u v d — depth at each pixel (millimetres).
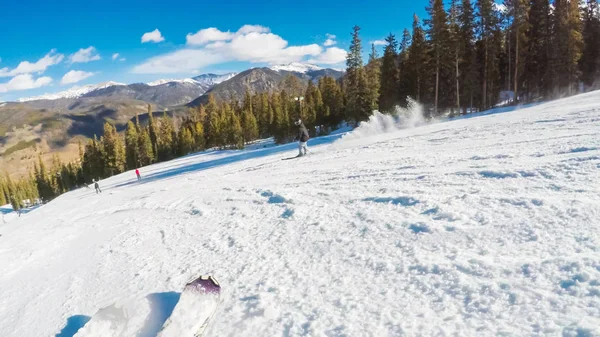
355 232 3941
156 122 87875
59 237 8039
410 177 6023
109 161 77938
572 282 2160
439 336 2012
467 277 2520
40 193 93562
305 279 3145
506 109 24875
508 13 34656
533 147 6469
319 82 79688
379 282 2787
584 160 4723
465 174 5371
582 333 1742
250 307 2834
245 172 14102
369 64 45156
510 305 2121
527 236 2900
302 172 9812
